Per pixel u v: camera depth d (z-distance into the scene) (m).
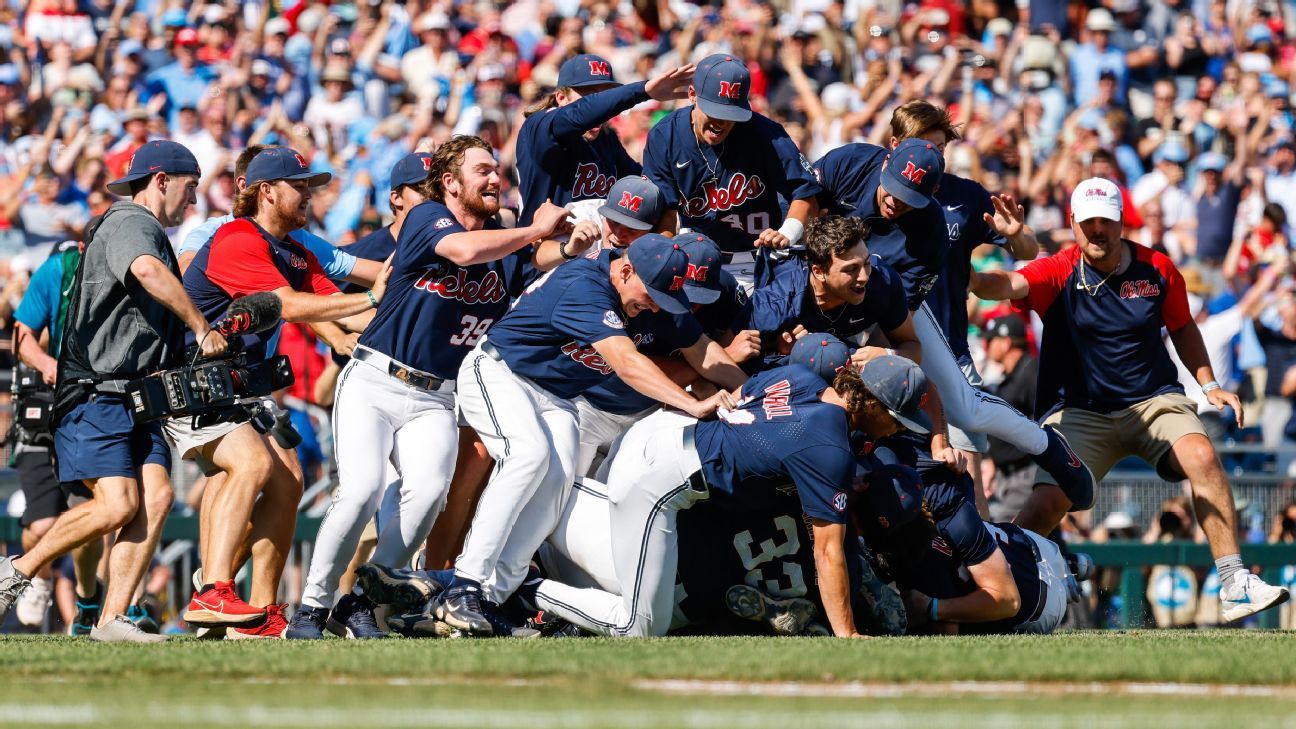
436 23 55.12
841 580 21.00
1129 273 28.12
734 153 25.61
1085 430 28.98
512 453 22.64
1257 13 61.41
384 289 23.92
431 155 27.88
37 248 47.34
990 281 28.30
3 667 17.12
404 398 23.86
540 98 29.62
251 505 23.47
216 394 22.83
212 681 15.93
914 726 12.66
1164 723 12.77
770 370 22.36
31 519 31.55
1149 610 37.75
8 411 39.34
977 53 56.78
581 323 22.36
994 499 36.09
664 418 22.52
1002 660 16.88
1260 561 37.94
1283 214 51.03
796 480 20.98
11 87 52.88
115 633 22.61
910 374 21.23
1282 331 47.81
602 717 13.13
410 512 23.52
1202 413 43.59
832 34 56.31
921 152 24.33
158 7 56.62
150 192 23.86
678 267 21.98
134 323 23.08
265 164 24.75
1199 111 56.78
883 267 24.14
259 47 54.34
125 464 23.09
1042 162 55.44
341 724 12.82
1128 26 59.66
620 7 58.03
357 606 23.36
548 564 24.53
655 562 22.22
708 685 15.28
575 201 27.59
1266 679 15.65
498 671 16.17
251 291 24.19
